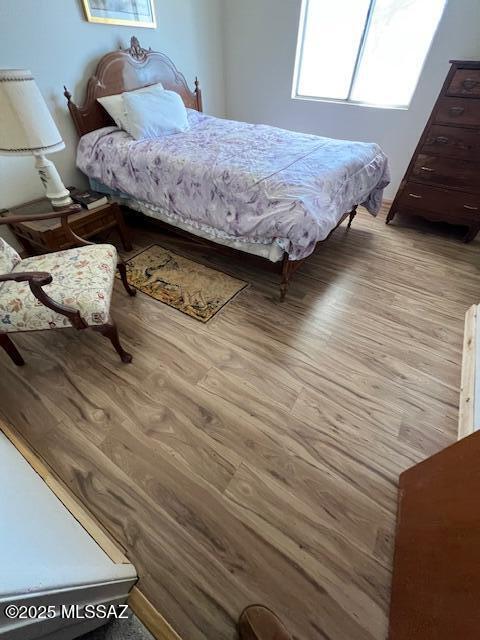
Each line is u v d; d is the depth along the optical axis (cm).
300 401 142
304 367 157
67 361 160
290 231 155
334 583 95
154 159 203
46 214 154
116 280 213
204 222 199
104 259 153
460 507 74
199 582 95
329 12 270
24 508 79
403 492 108
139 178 214
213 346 168
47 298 122
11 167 206
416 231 270
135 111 226
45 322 133
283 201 160
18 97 160
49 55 202
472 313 176
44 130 174
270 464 121
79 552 84
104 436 129
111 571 86
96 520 107
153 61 262
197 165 189
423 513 90
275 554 100
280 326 180
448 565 70
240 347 168
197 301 197
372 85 285
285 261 177
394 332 177
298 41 291
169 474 118
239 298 200
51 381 151
